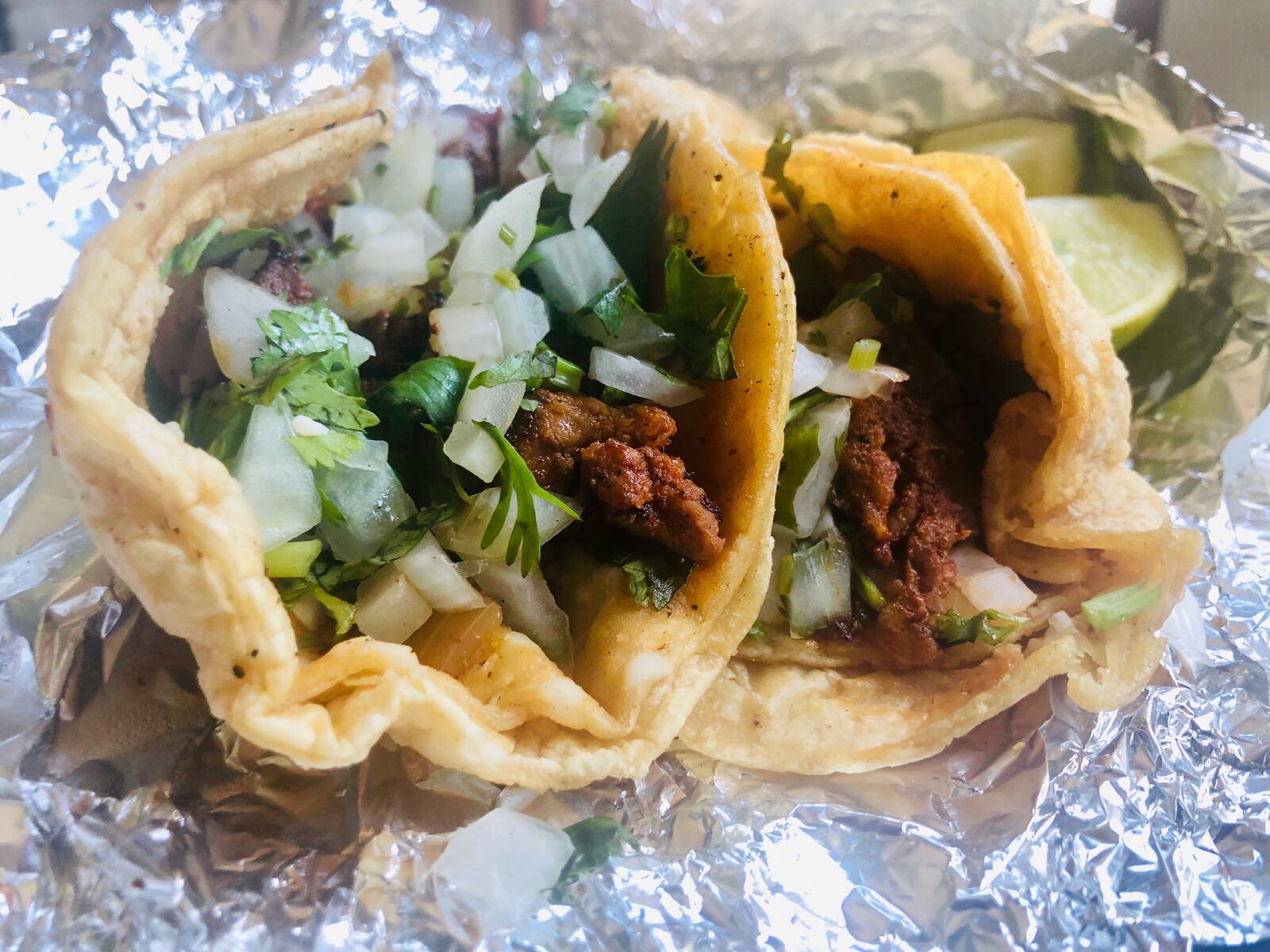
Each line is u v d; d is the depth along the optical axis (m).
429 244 0.17
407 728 0.12
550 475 0.14
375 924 0.12
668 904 0.12
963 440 0.17
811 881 0.13
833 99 0.24
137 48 0.19
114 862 0.12
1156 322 0.21
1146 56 0.21
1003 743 0.15
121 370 0.11
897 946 0.12
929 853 0.13
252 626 0.10
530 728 0.12
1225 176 0.20
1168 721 0.15
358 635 0.13
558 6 0.23
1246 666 0.16
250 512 0.11
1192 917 0.13
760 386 0.14
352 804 0.13
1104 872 0.13
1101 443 0.15
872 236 0.17
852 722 0.14
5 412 0.15
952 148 0.23
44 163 0.17
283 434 0.12
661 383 0.14
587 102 0.17
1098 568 0.16
